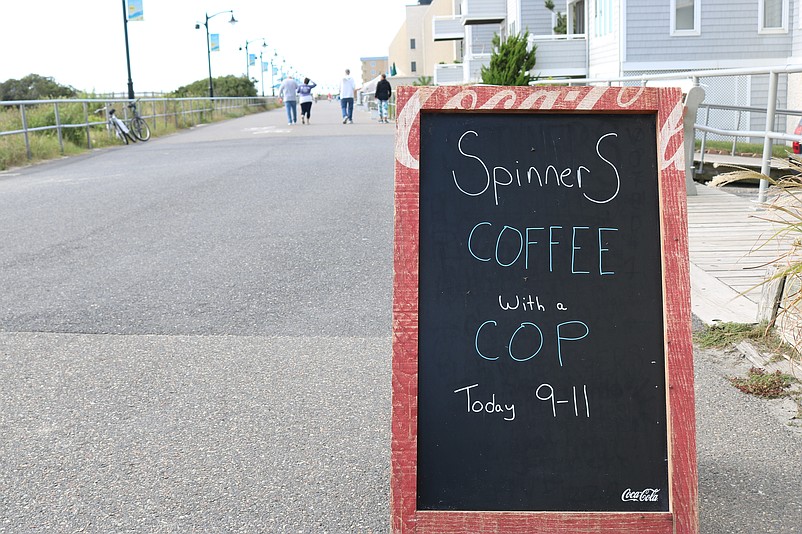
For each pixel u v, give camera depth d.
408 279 2.98
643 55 24.98
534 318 3.03
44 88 48.56
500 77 28.62
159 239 8.58
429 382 2.99
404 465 2.91
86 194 12.06
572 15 31.88
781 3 24.39
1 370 4.93
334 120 37.03
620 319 3.04
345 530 3.19
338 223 9.22
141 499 3.44
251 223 9.33
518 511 2.90
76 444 3.96
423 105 3.09
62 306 6.20
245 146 20.69
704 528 3.14
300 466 3.71
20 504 3.42
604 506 2.93
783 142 15.38
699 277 6.24
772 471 3.55
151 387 4.64
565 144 3.13
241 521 3.27
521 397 2.99
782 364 4.55
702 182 12.73
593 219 3.09
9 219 10.03
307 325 5.71
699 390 4.41
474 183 3.10
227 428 4.10
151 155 19.27
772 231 7.10
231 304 6.21
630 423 2.98
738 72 9.12
